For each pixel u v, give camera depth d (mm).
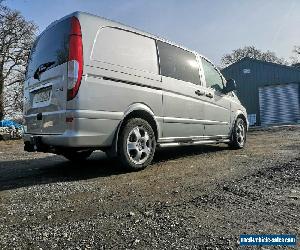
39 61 3955
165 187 3006
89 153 4977
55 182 3424
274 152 5270
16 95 26172
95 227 1992
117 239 1799
